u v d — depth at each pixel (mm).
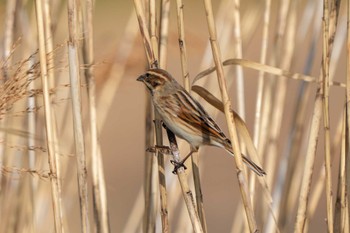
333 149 10031
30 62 8805
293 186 10953
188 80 8719
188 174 10914
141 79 8930
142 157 21672
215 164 21219
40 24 8078
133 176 20469
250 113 24031
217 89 11633
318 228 18531
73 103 8289
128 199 19234
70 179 11164
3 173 9438
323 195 19609
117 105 23141
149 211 9320
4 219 10406
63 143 10883
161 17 8828
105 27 25766
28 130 9984
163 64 8875
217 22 11984
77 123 8289
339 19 10953
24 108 10188
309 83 10930
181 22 8516
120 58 10922
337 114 23672
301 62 19844
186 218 10891
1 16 10664
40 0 8086
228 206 19328
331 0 8734
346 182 8453
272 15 22250
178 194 10977
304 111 10930
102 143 21266
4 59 8852
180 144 11172
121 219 18219
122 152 21797
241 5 18953
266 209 11008
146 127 9359
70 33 8266
